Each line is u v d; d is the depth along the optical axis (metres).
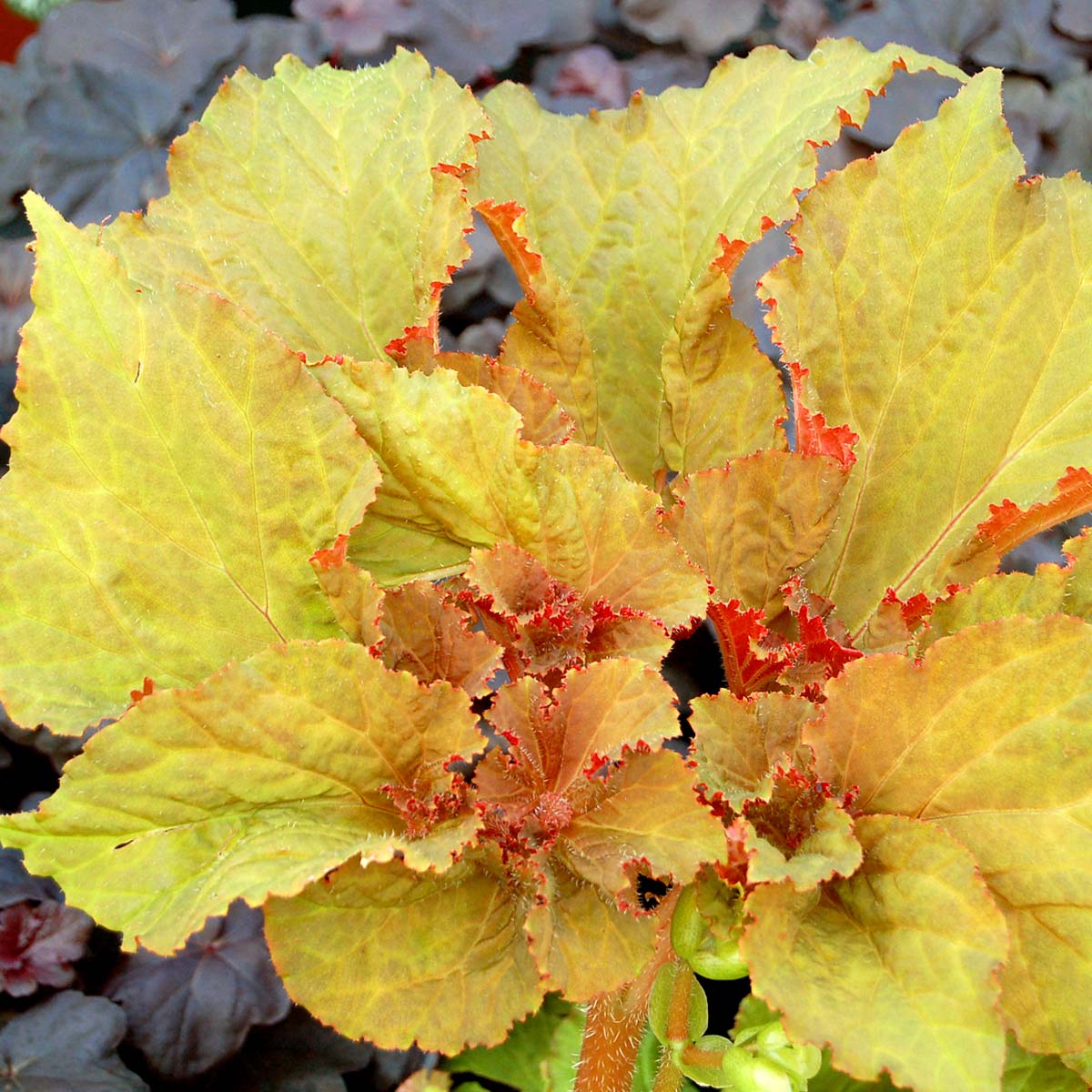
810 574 0.77
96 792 0.65
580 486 0.70
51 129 0.98
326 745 0.66
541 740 0.68
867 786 0.68
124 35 1.03
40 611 0.68
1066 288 0.75
